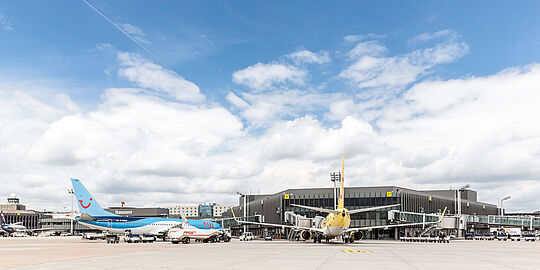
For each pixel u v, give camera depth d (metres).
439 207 126.31
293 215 107.62
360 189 110.62
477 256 41.06
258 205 135.50
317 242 80.44
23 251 50.59
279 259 36.19
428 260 35.47
